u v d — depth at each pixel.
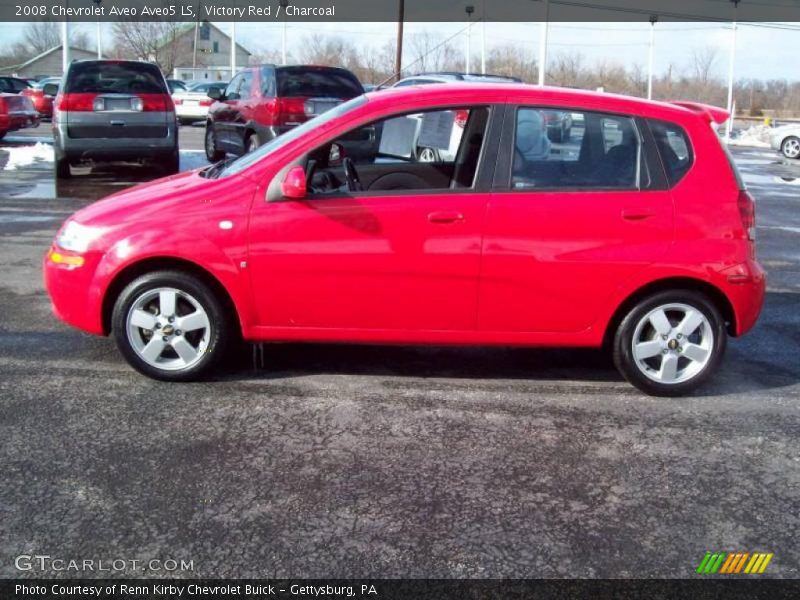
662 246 4.83
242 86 14.58
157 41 48.88
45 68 77.44
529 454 4.19
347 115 4.87
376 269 4.77
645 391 5.05
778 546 3.43
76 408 4.56
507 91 4.90
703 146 4.95
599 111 4.89
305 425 4.44
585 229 4.79
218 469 3.92
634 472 4.04
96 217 4.91
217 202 4.79
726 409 4.89
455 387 5.09
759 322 6.80
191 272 4.88
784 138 22.03
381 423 4.50
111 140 12.77
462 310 4.86
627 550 3.36
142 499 3.63
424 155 5.50
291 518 3.51
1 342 5.62
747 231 4.93
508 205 4.77
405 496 3.72
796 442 4.44
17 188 12.55
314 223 4.74
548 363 5.61
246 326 4.86
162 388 4.89
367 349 5.73
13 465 3.89
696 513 3.66
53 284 4.98
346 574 3.14
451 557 3.27
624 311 4.99
